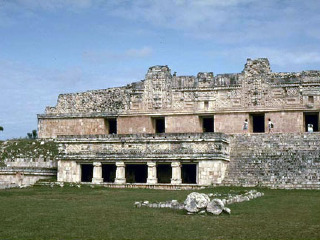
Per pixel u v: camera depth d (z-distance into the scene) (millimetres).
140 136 49688
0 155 60719
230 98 60594
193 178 54156
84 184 48531
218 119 59656
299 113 56875
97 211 26281
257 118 64750
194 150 47250
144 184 47812
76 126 67375
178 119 61812
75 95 69875
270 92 58875
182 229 20391
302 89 57500
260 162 46875
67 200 33156
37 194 38438
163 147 48781
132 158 49469
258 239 18312
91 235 19234
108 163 51188
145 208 27688
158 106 63062
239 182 44344
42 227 21016
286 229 20328
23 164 56812
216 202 24828
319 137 49500
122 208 27766
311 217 23719
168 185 46844
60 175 52156
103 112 65625
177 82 62875
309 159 45094
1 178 55250
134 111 63875
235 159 48719
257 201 31359
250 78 59875
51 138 67000
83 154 51438
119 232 19812
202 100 61625
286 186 41312
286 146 49125
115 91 67125
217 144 46562
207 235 19141
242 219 23062
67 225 21516
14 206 29016
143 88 64250
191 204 25047
